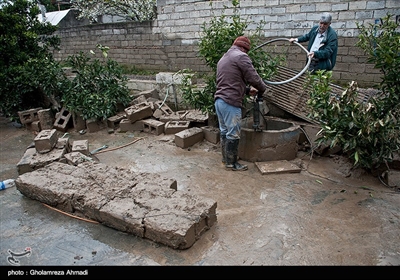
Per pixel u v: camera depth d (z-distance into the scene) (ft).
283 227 9.25
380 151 11.00
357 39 16.80
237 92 12.00
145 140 17.12
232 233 9.07
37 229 9.60
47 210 10.60
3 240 9.15
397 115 11.13
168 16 23.56
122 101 19.65
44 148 13.89
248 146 13.58
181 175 12.87
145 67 26.09
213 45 14.39
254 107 13.04
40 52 23.22
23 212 10.53
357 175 12.20
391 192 11.09
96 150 15.98
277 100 15.69
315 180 12.04
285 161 13.39
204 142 16.15
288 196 10.94
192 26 22.63
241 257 8.10
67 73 25.41
